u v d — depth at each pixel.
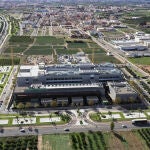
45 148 171.75
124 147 175.38
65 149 171.25
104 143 178.88
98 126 199.25
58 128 195.62
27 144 175.75
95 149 172.62
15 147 172.75
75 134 187.50
